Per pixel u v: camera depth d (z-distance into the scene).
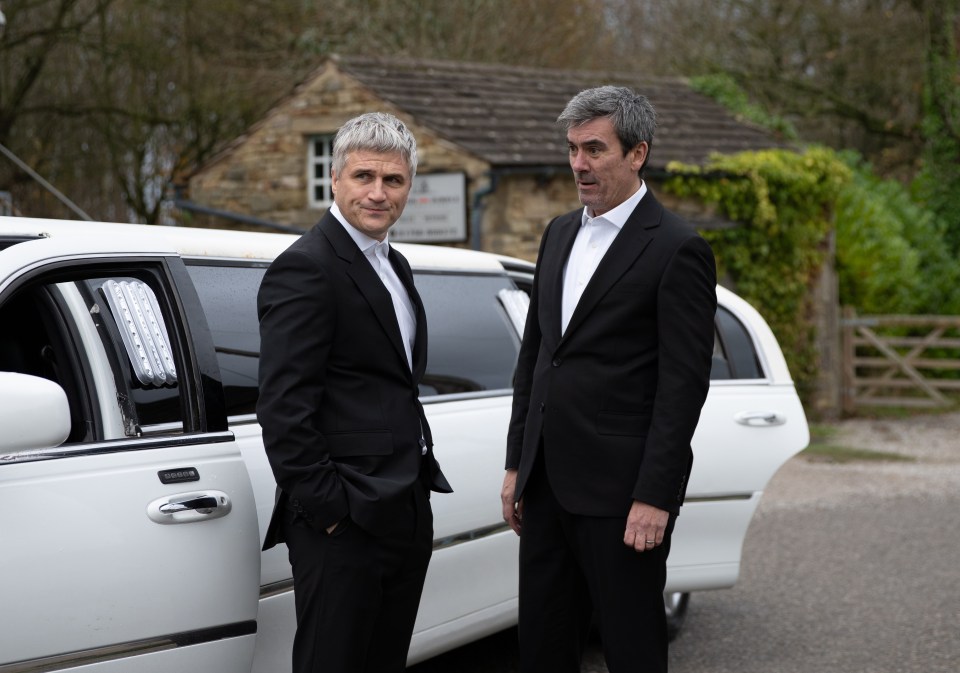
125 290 3.15
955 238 19.25
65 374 3.10
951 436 13.13
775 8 22.83
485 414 4.31
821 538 8.01
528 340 3.65
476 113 12.77
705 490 4.82
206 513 3.08
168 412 3.14
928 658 5.33
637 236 3.28
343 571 2.96
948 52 19.39
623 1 26.98
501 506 4.29
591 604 3.58
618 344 3.28
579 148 3.28
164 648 3.02
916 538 8.02
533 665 3.51
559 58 23.62
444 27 21.33
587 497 3.28
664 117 14.63
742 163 13.26
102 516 2.90
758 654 5.39
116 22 17.36
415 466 3.07
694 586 4.85
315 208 13.29
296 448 2.84
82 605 2.84
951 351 16.45
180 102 18.53
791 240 13.80
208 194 14.02
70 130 18.45
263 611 3.37
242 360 3.51
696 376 3.19
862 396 15.03
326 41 20.53
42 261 2.96
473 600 4.22
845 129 25.16
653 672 3.30
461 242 11.97
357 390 3.03
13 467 2.79
